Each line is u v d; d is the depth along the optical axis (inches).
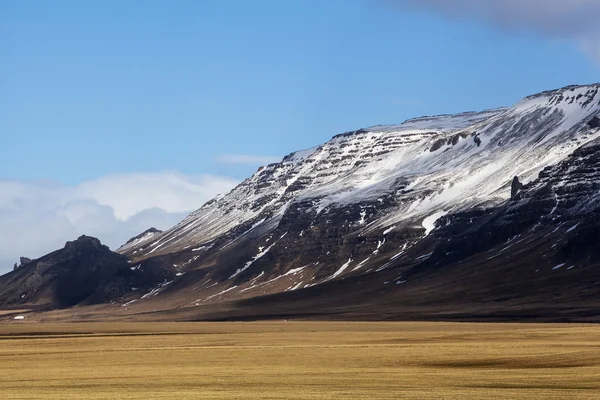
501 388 6304.1
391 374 7342.5
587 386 6387.8
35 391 6323.8
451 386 6417.3
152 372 7805.1
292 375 7347.4
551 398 5738.2
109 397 5905.5
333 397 5807.1
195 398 5802.2
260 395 5944.9
